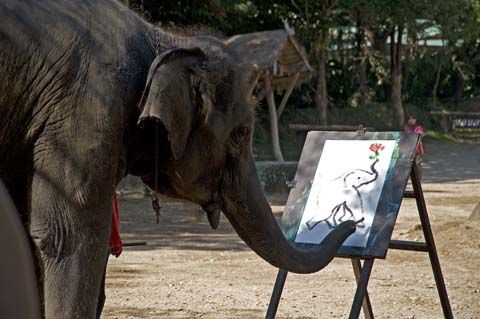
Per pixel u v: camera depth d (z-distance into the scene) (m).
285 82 35.03
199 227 20.03
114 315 9.97
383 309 10.62
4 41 5.45
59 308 5.41
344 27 58.69
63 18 5.58
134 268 13.72
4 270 1.63
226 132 5.87
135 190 28.19
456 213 23.69
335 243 6.69
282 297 11.39
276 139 35.03
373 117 59.94
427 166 46.81
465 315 10.41
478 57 68.81
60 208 5.44
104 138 5.42
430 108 66.25
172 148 5.45
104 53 5.55
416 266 14.16
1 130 5.52
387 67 64.12
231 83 5.87
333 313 10.38
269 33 32.56
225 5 37.94
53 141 5.46
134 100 5.57
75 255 5.43
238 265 14.26
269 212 6.36
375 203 8.12
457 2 55.00
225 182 6.11
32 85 5.50
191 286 12.11
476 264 14.33
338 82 62.94
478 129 62.84
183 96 5.51
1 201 1.66
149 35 5.84
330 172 8.62
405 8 52.47
